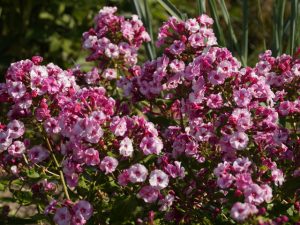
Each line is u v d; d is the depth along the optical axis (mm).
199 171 1287
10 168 1281
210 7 1812
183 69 1293
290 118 1307
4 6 2574
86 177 1342
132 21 1586
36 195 1263
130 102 1503
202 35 1363
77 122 1139
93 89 1236
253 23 3041
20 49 2557
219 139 1208
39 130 1242
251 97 1188
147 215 1199
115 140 1167
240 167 1108
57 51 2518
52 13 2545
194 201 1248
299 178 1202
